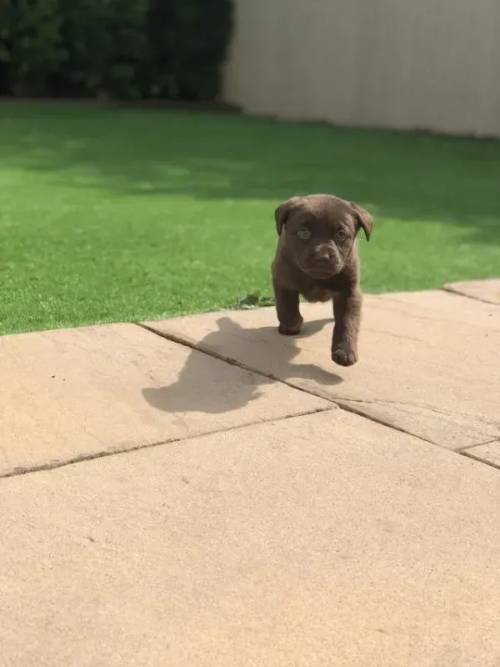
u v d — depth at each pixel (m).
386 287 1.48
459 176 2.98
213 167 3.00
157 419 0.84
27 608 0.54
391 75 4.60
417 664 0.51
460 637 0.53
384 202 2.41
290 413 0.88
